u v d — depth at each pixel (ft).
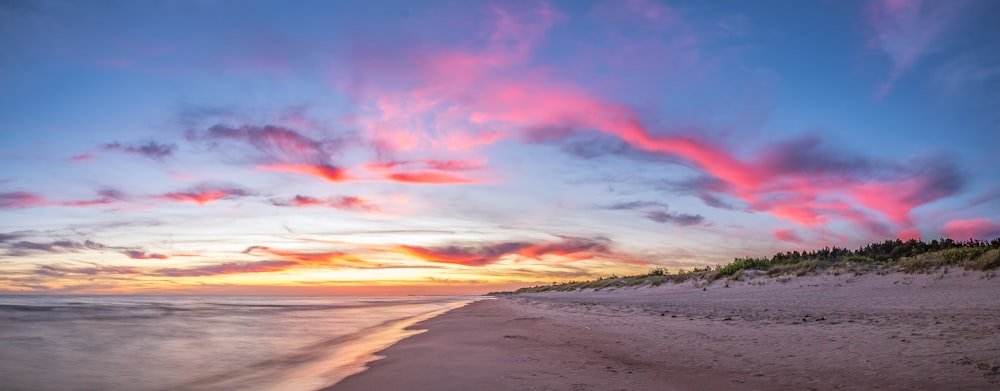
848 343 32.17
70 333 56.90
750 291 94.73
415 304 156.15
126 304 135.23
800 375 24.02
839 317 47.73
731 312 61.11
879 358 26.76
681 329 45.47
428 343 41.11
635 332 44.62
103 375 31.89
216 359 38.68
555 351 34.68
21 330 59.47
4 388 27.81
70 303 138.51
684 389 22.29
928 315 44.83
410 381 25.09
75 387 28.02
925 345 29.30
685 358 30.27
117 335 55.31
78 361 37.55
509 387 23.21
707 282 118.52
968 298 56.54
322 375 29.73
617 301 102.78
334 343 48.60
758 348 32.71
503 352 34.53
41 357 39.47
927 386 20.65
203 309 112.16
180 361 37.70
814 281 91.25
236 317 85.66
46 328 62.13
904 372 23.26
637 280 160.35
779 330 40.98
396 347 40.29
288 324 71.77
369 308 124.06
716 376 24.72
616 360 30.40
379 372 28.76
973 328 34.17
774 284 97.35
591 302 104.42
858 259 102.78
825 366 25.75
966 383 20.75
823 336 35.99
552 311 79.97
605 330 47.24
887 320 42.63
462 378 25.41
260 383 28.55
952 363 24.27
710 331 43.06
